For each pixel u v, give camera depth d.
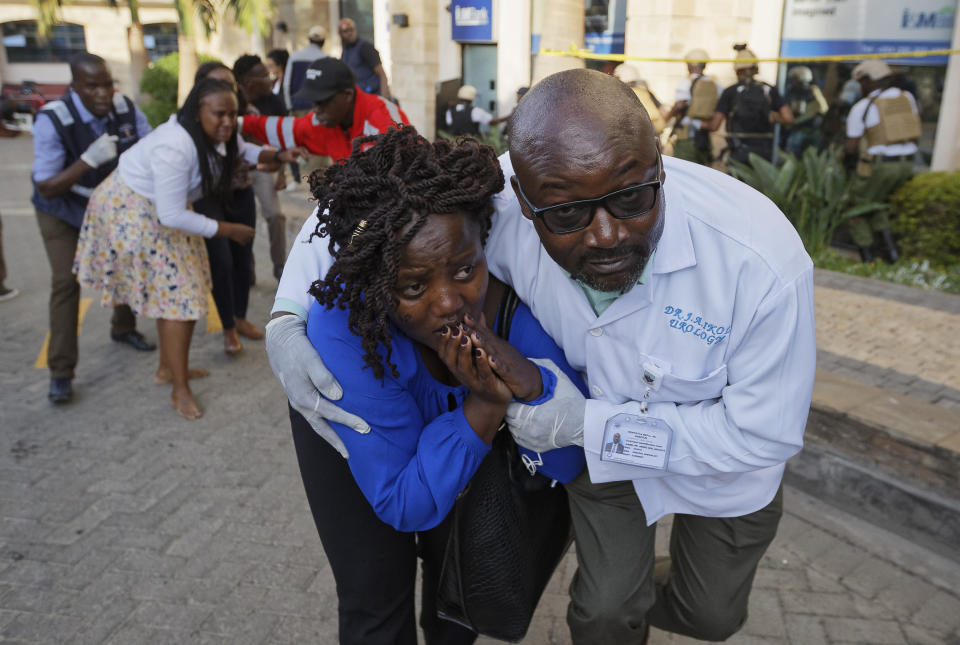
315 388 1.54
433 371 1.69
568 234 1.31
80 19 25.53
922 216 6.13
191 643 2.55
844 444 3.32
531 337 1.75
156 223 3.76
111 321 5.07
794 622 2.62
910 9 6.81
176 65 13.45
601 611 1.85
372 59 9.41
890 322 4.88
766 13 7.57
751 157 6.75
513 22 9.95
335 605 2.73
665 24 7.60
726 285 1.49
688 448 1.61
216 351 5.00
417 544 1.99
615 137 1.23
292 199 8.70
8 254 7.46
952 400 3.74
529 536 1.80
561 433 1.61
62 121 3.98
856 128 6.45
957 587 2.77
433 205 1.31
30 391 4.43
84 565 2.94
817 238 6.56
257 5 13.00
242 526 3.18
